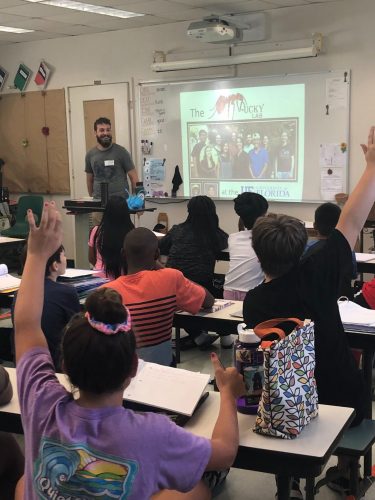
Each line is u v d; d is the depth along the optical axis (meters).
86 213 5.53
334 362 2.00
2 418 1.81
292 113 6.27
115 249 3.59
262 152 6.53
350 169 6.05
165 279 2.62
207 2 5.79
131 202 5.39
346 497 2.46
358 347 2.48
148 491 1.20
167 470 1.22
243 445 1.53
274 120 6.39
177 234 4.36
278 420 1.55
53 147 8.05
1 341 3.31
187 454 1.25
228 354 4.39
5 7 6.02
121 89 7.34
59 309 2.53
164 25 6.87
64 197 8.12
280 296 1.96
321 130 6.13
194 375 1.86
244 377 1.70
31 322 1.43
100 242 3.67
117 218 3.66
